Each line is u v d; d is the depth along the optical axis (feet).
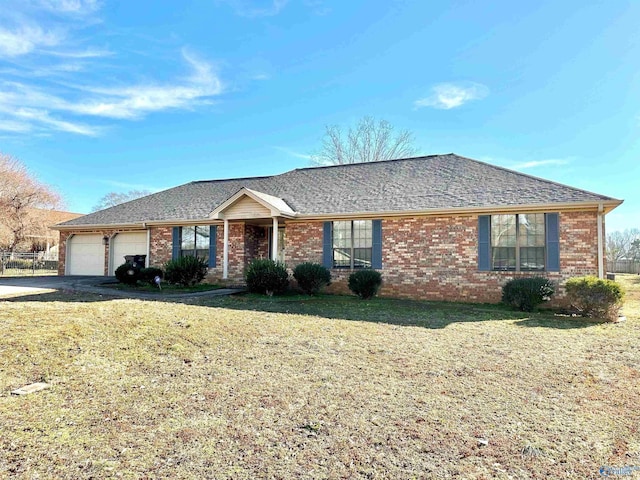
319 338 25.12
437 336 26.48
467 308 39.09
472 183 48.14
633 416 14.34
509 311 37.63
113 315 26.30
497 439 12.45
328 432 12.75
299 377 17.97
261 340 24.29
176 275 50.52
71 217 128.67
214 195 63.87
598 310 34.42
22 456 10.82
